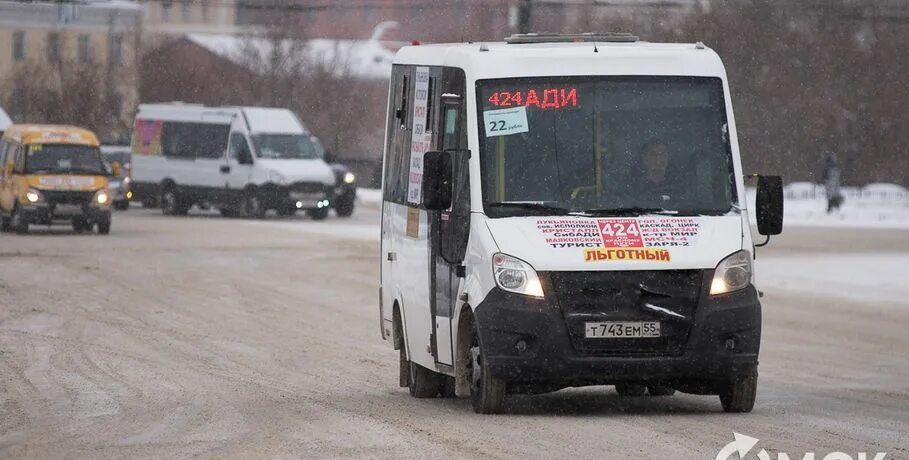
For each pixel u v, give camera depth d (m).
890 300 73.69
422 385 41.81
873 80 162.62
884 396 42.03
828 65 160.75
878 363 51.97
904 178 171.50
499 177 37.16
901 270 86.75
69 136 124.19
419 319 41.25
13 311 68.38
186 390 43.34
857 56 162.00
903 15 152.38
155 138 158.25
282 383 45.56
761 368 50.44
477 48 39.62
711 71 38.50
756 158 165.12
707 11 154.25
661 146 37.66
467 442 31.83
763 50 157.00
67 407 39.50
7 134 129.50
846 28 159.25
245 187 148.00
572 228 36.16
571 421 35.34
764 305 72.25
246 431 34.34
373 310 70.62
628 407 39.22
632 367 35.19
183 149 154.75
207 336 59.56
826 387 44.69
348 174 152.50
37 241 113.25
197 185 153.12
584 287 35.31
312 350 55.16
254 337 59.34
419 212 41.56
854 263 91.62
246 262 96.00
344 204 152.00
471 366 37.38
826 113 163.12
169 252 103.12
